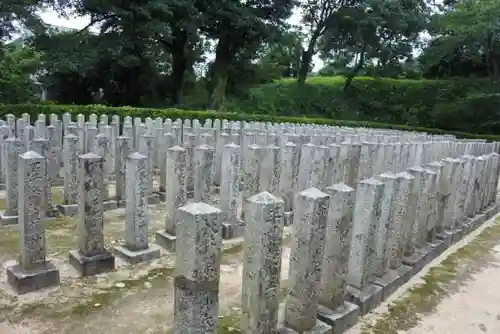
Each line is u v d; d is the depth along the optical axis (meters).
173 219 6.13
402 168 9.76
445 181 6.77
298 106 35.41
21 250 4.75
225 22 26.27
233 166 6.62
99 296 4.64
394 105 36.44
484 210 9.04
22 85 21.31
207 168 6.62
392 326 4.45
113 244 6.11
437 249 6.51
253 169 7.10
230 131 11.98
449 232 7.11
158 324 4.16
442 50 32.00
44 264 4.80
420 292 5.27
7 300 4.44
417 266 5.83
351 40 36.34
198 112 20.27
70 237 6.30
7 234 6.27
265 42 30.06
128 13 22.00
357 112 36.03
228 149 6.58
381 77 40.88
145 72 27.30
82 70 23.33
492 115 29.66
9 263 5.30
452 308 4.91
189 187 9.10
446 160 6.91
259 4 27.52
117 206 7.94
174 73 28.89
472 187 8.12
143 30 22.62
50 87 26.23
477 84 33.75
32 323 4.06
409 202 5.71
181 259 3.28
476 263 6.35
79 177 5.08
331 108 35.84
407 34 36.09
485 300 5.15
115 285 4.91
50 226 6.75
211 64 32.41
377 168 8.96
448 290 5.37
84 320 4.16
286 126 16.69
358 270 4.71
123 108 17.58
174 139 9.28
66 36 23.72
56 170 9.41
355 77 41.59
